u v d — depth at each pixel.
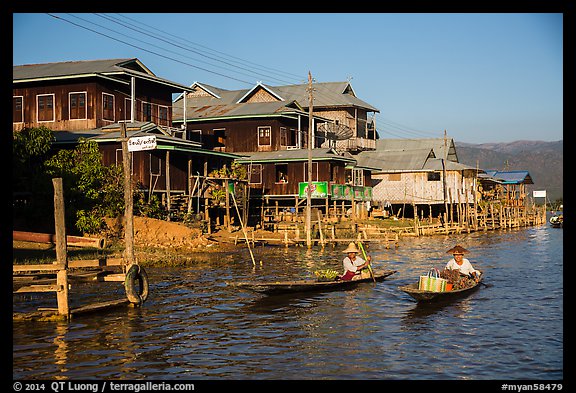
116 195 30.97
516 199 84.69
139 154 36.62
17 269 15.43
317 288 19.25
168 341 13.45
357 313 16.44
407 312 16.55
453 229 55.69
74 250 25.86
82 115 39.69
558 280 22.47
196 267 26.53
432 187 64.12
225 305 17.61
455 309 16.91
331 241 36.69
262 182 50.78
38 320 15.41
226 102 61.00
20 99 41.00
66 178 28.59
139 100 43.41
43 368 11.52
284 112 52.97
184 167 40.66
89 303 17.45
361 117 72.31
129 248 18.58
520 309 16.84
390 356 12.29
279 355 12.38
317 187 47.38
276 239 36.28
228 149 54.72
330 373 11.23
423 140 79.06
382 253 34.72
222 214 44.00
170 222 33.75
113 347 12.95
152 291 20.02
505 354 12.39
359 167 57.72
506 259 31.05
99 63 41.91
